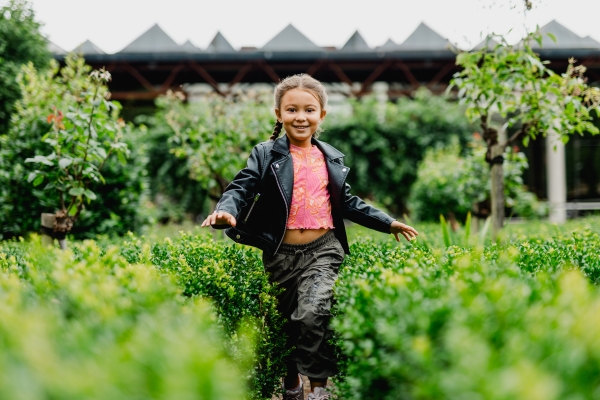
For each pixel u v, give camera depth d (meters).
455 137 12.56
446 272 2.05
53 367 0.93
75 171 4.15
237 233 2.94
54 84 5.29
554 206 13.68
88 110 4.07
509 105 4.74
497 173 4.87
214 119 7.49
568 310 1.36
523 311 1.32
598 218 8.55
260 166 2.98
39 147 5.66
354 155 13.35
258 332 2.60
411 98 15.67
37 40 7.96
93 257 2.06
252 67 15.97
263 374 2.70
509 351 1.10
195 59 15.21
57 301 1.52
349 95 15.53
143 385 0.94
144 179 6.82
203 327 1.44
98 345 1.09
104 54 15.02
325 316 2.68
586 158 14.86
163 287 1.70
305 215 2.91
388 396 1.46
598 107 4.52
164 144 12.48
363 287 1.77
